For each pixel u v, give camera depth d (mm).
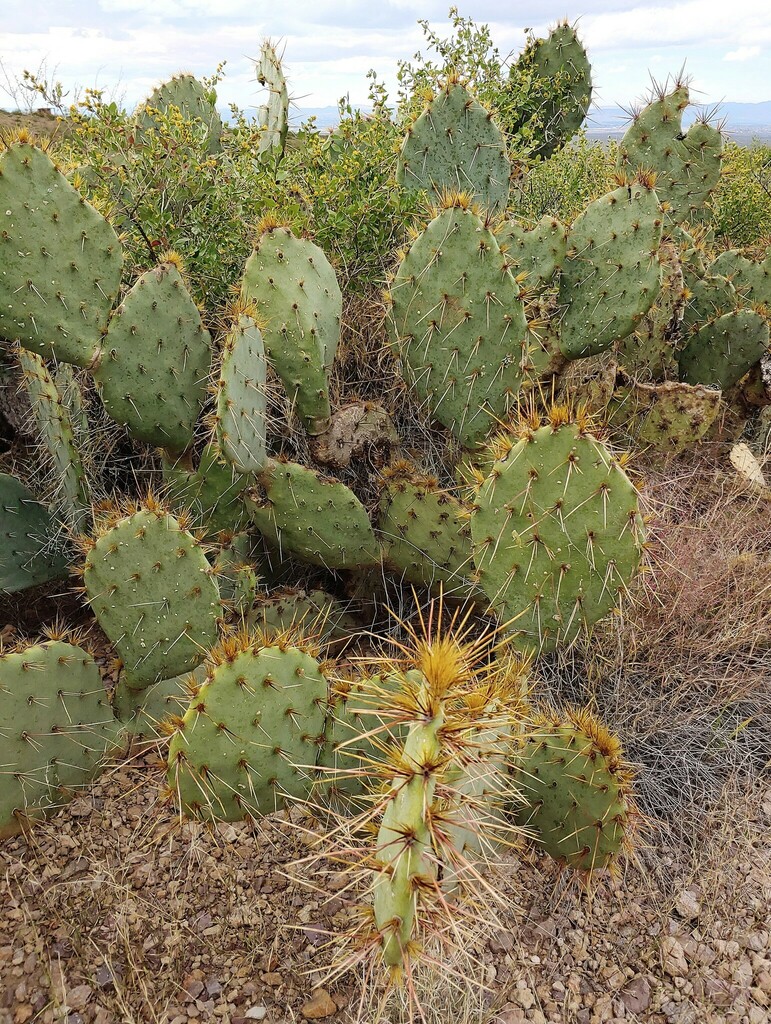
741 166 6855
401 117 4691
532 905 2242
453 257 2648
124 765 2572
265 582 3264
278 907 2244
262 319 2787
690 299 4195
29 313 2604
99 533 2414
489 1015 1970
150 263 3617
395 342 2875
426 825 1344
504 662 2201
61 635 2488
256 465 2746
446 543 2889
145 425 2828
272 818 2428
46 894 2273
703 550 3234
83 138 3834
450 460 3430
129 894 2268
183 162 3779
